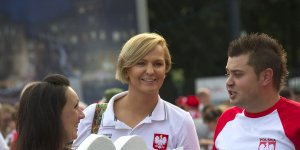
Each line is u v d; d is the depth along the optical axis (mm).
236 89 4684
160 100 5359
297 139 4574
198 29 35219
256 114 4719
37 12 15086
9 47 14938
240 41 4738
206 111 11703
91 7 15156
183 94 22469
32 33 15055
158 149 5242
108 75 15078
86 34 15133
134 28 15188
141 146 3920
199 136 11305
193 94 22328
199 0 35562
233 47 4746
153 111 5277
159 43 5160
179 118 5312
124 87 15078
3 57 14906
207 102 15227
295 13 37094
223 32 35375
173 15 34812
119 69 5242
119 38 15156
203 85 20375
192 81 22453
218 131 4980
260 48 4672
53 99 4250
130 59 5117
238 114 4855
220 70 35281
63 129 4266
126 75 5254
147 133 5254
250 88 4641
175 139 5285
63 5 15117
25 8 15031
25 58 15008
